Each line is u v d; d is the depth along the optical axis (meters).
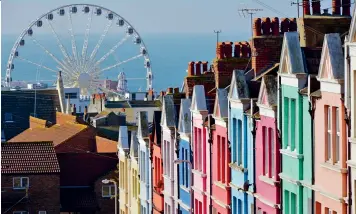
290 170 54.31
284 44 54.25
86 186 114.25
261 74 64.31
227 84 71.00
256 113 59.28
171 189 78.25
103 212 112.56
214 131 67.25
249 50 71.44
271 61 64.56
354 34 47.66
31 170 107.75
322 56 50.38
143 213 88.62
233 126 63.25
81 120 135.62
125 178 97.62
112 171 111.50
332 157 50.12
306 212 52.66
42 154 109.75
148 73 192.50
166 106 78.94
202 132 69.81
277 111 55.94
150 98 179.38
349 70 48.16
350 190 48.41
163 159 80.31
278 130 55.66
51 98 160.88
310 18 59.25
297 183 53.25
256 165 59.44
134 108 162.12
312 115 51.84
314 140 51.81
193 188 71.88
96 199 112.69
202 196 69.88
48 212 108.12
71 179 114.19
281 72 55.00
